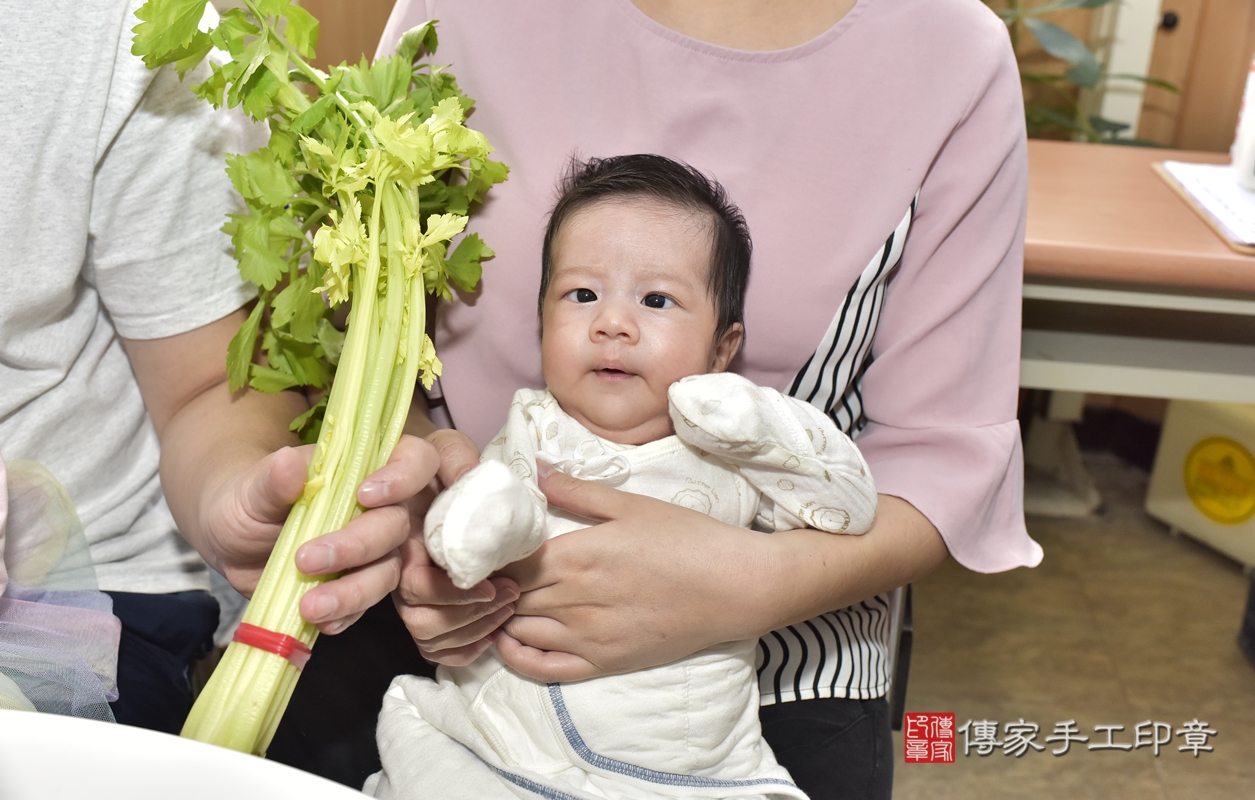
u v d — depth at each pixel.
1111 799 1.50
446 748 0.79
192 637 0.97
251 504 0.69
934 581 2.06
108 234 0.83
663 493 0.83
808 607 0.79
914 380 0.91
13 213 0.77
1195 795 1.51
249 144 0.88
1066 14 2.22
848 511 0.79
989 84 0.87
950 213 0.87
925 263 0.90
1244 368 1.24
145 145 0.81
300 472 0.63
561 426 0.84
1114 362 1.25
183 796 0.48
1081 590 2.03
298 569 0.60
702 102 0.88
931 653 1.83
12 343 0.82
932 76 0.86
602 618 0.74
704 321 0.82
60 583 0.75
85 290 0.89
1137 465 2.49
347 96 0.77
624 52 0.89
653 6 0.90
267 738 0.65
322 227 0.68
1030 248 1.13
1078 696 1.72
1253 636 1.81
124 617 0.91
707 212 0.83
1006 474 0.93
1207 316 1.29
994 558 0.92
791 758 0.86
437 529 0.61
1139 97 2.26
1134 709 1.70
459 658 0.77
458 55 0.92
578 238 0.82
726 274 0.84
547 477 0.78
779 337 0.89
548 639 0.76
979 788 1.53
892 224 0.86
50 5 0.75
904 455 0.93
